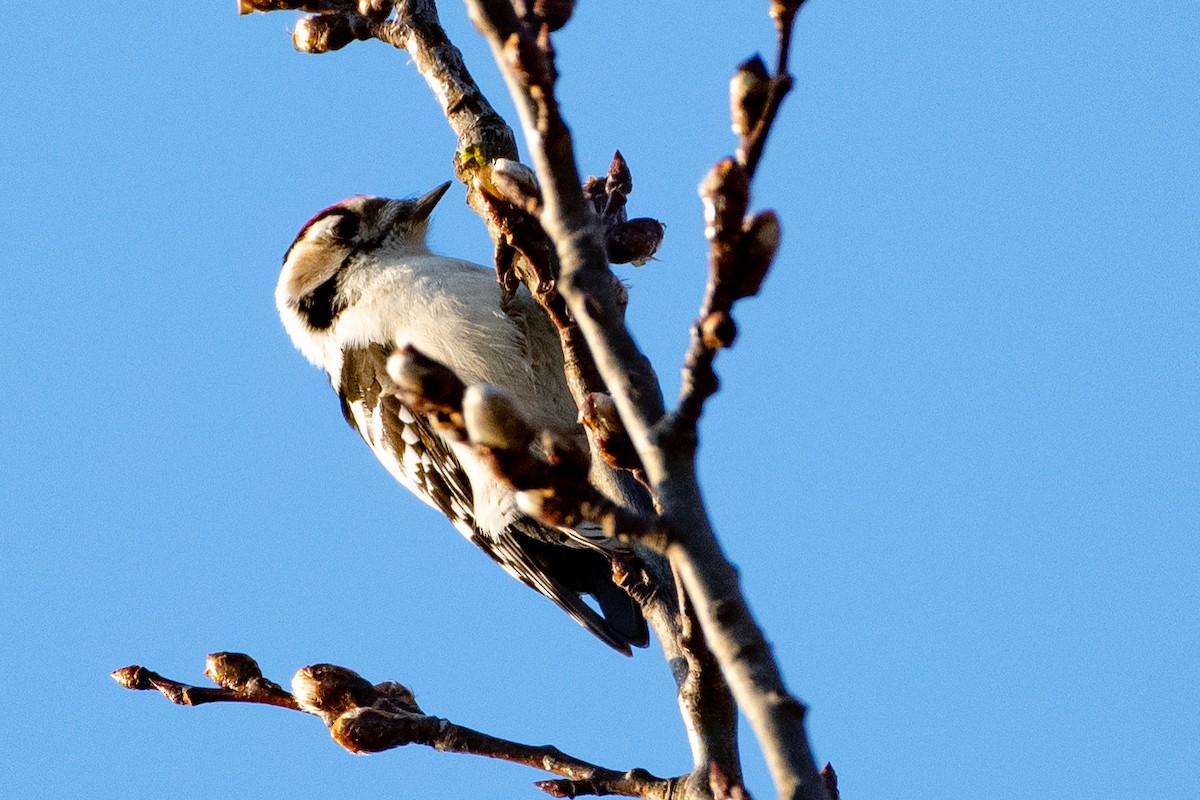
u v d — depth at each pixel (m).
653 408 5.16
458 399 4.90
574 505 4.88
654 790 7.56
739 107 4.82
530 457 4.86
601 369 5.25
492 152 10.12
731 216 4.77
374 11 10.70
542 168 5.26
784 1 4.80
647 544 4.95
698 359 4.95
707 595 4.89
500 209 7.09
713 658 7.24
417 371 4.86
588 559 13.50
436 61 10.46
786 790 4.59
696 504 5.00
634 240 8.98
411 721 8.05
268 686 8.50
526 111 5.20
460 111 10.30
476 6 5.12
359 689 8.27
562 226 5.30
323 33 10.67
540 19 5.50
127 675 8.62
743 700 4.77
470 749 8.05
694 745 7.33
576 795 7.82
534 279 7.61
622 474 9.07
